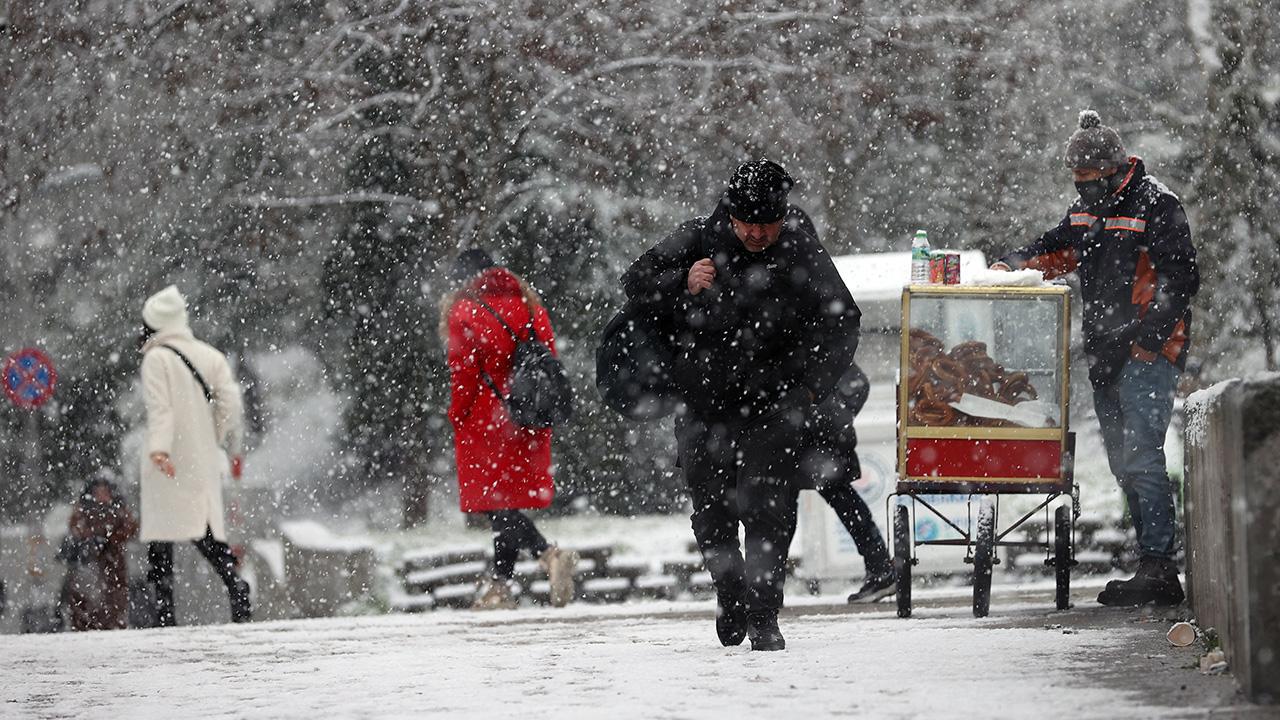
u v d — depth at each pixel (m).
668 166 61.03
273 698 13.83
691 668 14.37
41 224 59.06
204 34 57.41
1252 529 10.37
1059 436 19.42
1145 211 18.92
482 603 25.55
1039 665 13.44
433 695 13.46
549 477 25.48
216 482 27.69
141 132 57.72
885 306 27.69
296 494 60.69
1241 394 10.40
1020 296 19.41
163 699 14.30
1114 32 64.69
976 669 13.37
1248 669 10.52
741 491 15.27
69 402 60.56
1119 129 63.22
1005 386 19.48
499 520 25.33
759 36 59.25
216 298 60.34
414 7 56.66
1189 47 63.84
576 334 61.12
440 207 56.34
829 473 21.25
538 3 56.91
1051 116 63.81
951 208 64.69
